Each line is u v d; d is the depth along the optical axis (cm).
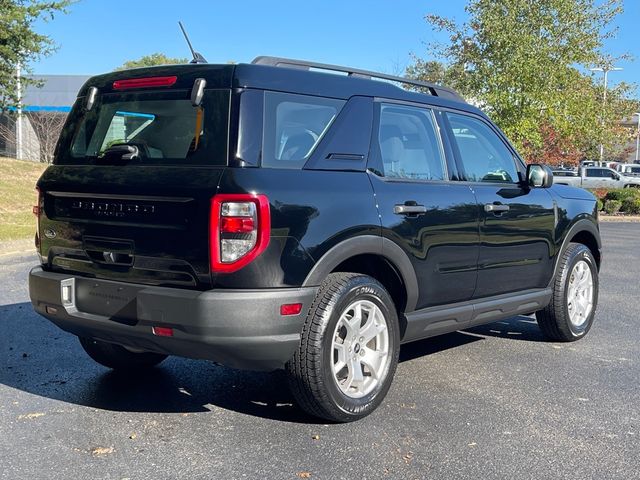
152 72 442
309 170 420
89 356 562
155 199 401
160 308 390
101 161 447
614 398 492
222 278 380
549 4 2230
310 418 445
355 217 427
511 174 589
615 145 2788
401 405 472
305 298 399
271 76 419
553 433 425
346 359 430
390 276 472
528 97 2192
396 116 490
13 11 2138
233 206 379
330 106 446
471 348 630
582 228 648
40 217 469
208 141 402
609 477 365
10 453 387
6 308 776
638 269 1179
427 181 497
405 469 371
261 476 360
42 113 3459
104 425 431
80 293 438
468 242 514
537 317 646
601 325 732
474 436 418
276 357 397
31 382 516
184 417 446
